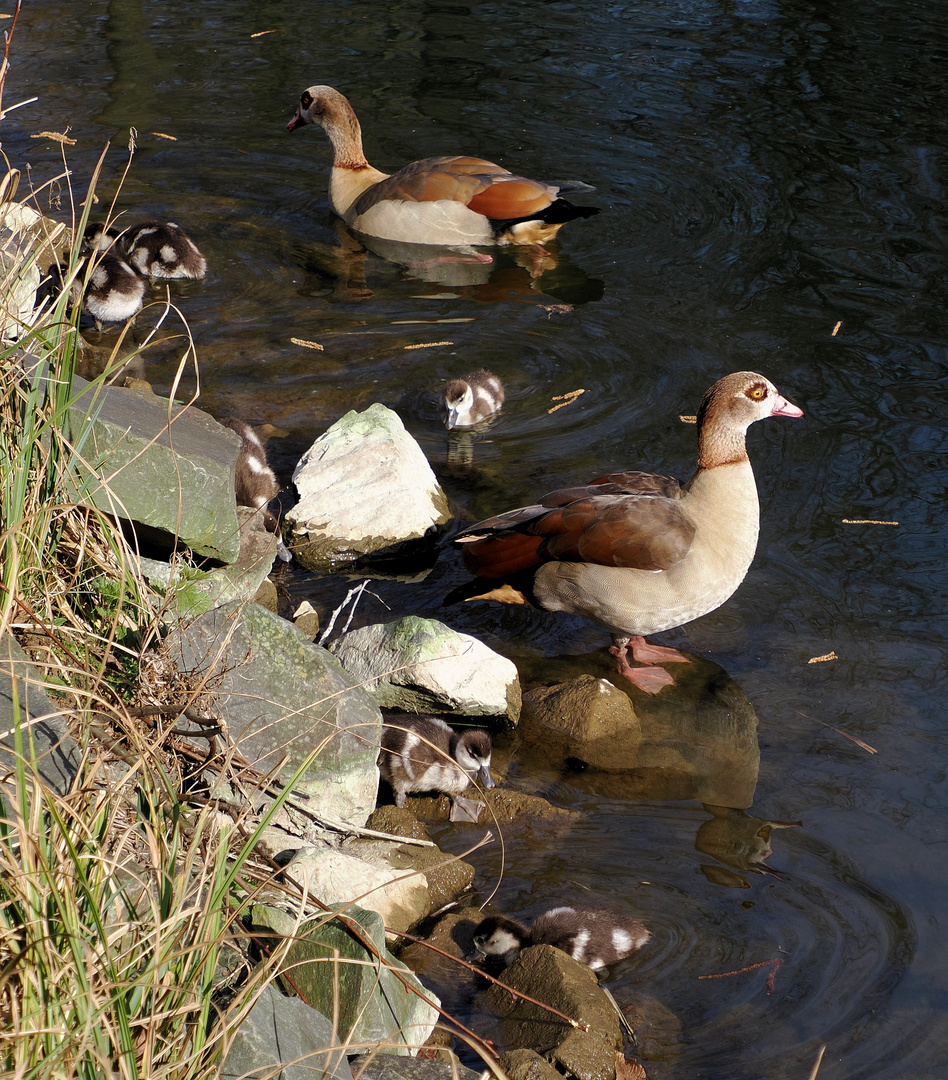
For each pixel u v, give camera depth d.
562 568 4.40
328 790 4.05
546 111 6.50
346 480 4.62
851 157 5.93
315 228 5.62
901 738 4.24
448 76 6.96
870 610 4.46
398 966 3.83
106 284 5.05
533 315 5.23
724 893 4.04
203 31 7.60
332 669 4.09
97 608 3.93
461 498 4.70
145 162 5.89
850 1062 3.86
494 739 4.29
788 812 4.15
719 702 4.32
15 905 3.33
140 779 3.77
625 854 4.10
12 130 6.06
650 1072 3.84
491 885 4.06
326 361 5.05
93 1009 3.15
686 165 5.88
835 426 4.86
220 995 3.73
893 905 4.02
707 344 5.12
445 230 5.53
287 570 4.57
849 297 5.28
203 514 4.12
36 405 3.90
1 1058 3.09
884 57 7.07
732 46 7.30
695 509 4.38
